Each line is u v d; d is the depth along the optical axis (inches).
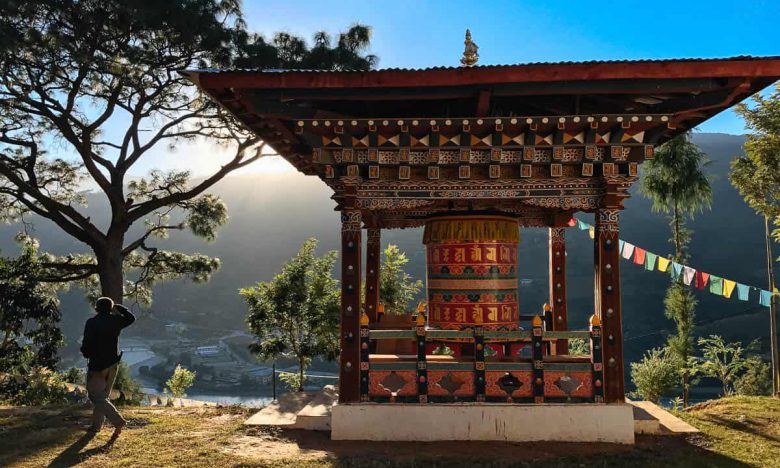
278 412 343.0
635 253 502.0
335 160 296.0
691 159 713.6
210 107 803.4
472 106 307.4
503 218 345.7
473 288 333.7
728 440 291.3
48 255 946.1
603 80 253.6
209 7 734.5
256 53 749.9
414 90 261.9
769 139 477.1
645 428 301.6
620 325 289.3
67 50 663.1
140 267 1031.6
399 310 691.4
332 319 642.8
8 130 802.2
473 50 327.6
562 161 292.2
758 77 245.8
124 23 680.4
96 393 294.4
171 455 263.1
